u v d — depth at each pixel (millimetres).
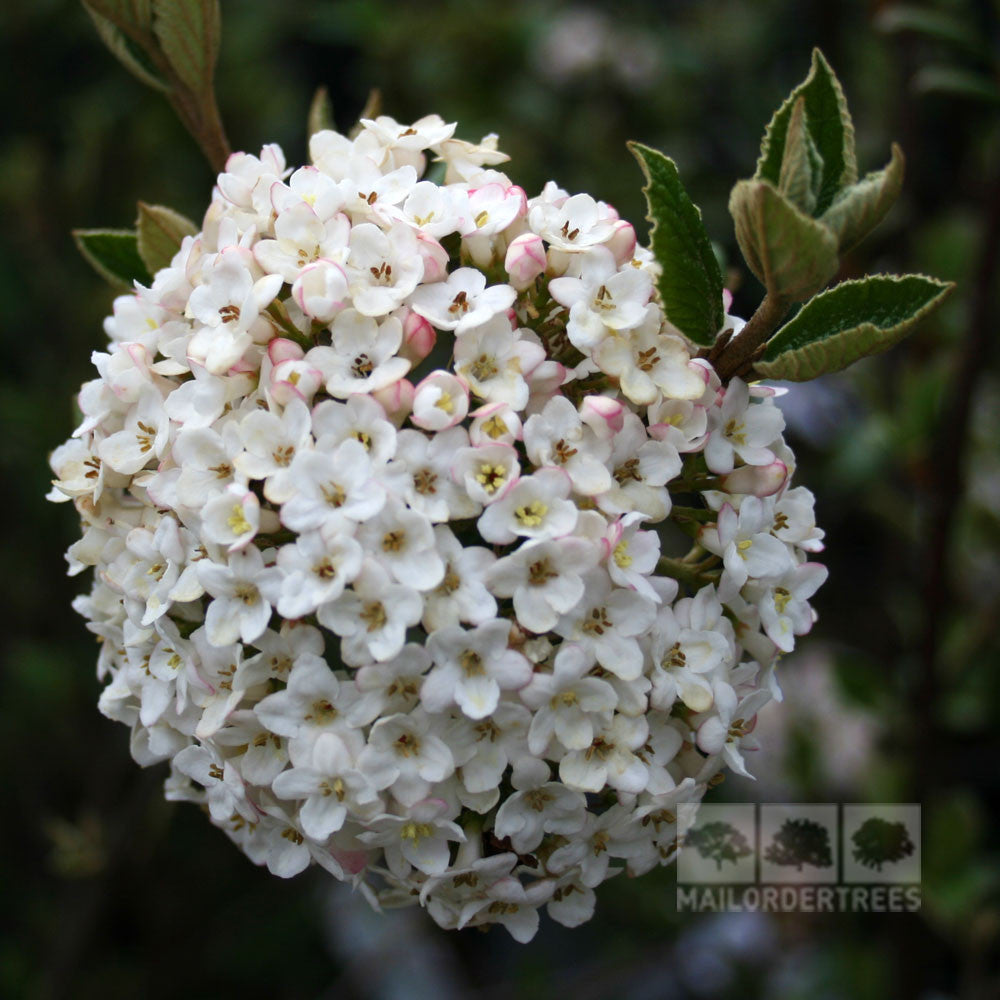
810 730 517
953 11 526
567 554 285
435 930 671
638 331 297
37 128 604
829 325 299
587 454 291
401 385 289
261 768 295
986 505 520
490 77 687
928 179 599
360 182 309
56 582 561
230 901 601
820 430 561
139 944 586
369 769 285
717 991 573
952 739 493
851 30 609
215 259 301
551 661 292
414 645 284
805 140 294
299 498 284
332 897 621
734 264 529
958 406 412
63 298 565
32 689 542
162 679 301
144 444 303
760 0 708
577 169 680
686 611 299
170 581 297
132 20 329
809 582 313
